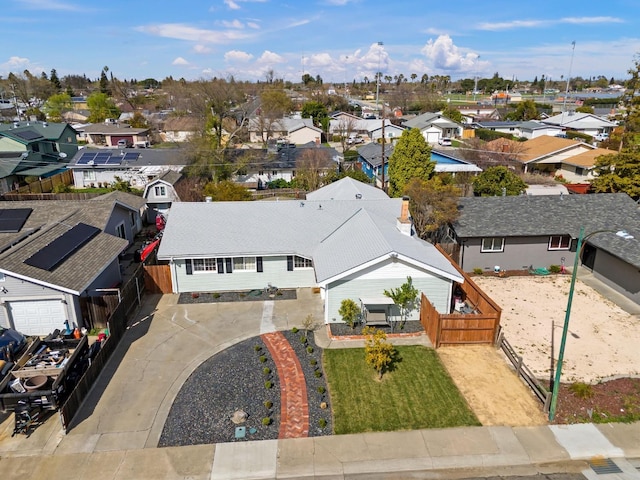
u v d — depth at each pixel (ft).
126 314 69.00
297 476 42.37
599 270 88.33
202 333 67.10
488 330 63.72
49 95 407.85
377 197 104.94
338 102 409.28
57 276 64.08
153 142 274.77
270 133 267.59
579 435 47.80
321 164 172.86
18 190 137.59
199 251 77.46
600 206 97.40
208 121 195.00
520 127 272.72
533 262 93.50
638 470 43.57
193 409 50.85
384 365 57.41
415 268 68.39
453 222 92.63
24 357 55.01
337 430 47.93
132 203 107.04
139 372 57.62
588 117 274.98
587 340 66.74
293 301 77.41
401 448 45.62
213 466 43.19
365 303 67.10
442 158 157.58
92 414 49.93
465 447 45.85
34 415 48.29
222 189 120.37
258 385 55.06
